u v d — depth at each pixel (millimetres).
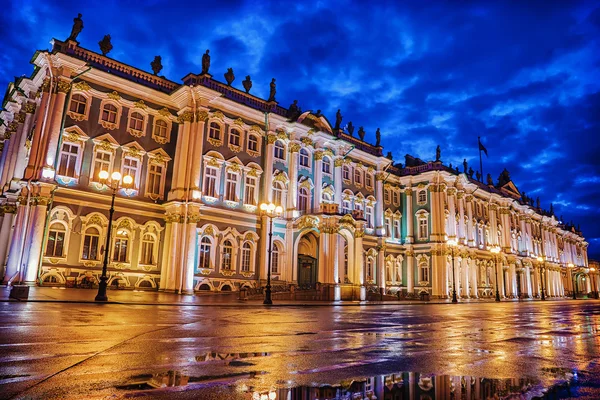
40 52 32688
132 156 36719
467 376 7316
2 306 17125
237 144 42375
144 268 36188
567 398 5961
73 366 7227
